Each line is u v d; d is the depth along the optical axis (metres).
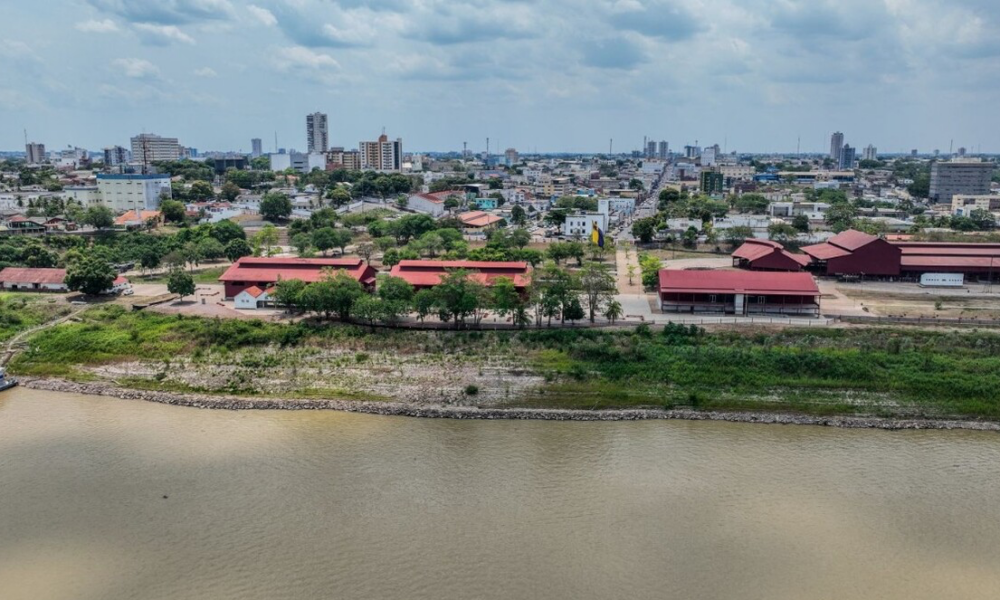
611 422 89.25
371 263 174.50
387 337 109.56
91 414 92.50
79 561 59.81
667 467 76.12
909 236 192.12
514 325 113.81
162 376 102.94
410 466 76.38
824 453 79.94
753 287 119.75
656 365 99.06
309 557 60.00
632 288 143.75
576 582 56.75
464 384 96.94
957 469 76.12
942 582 57.28
